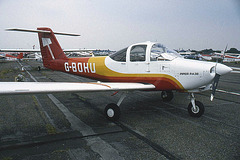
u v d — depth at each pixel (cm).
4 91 274
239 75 1476
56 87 335
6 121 390
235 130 355
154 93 720
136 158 253
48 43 723
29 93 294
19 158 250
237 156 260
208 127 369
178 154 264
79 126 370
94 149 277
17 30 647
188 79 413
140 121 404
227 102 580
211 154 265
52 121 396
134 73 480
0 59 4350
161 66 439
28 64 2589
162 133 339
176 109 500
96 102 572
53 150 273
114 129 357
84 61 603
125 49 504
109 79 539
